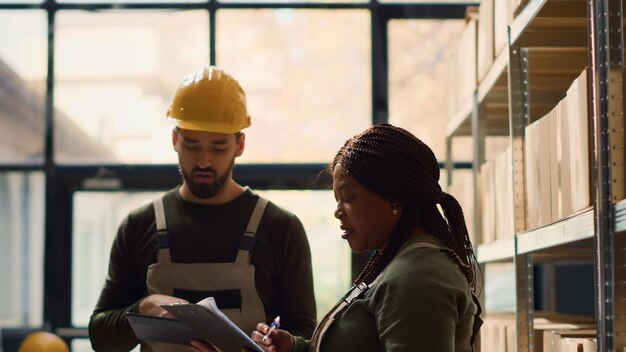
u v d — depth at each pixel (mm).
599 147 1715
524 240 2324
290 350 1791
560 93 2598
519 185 2414
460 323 1521
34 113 4285
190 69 4270
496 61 2635
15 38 4285
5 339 4250
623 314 1688
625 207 1620
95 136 4289
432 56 4234
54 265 4250
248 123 2420
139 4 4273
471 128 3441
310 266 2365
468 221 3209
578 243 2262
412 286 1456
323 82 4250
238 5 4250
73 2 4281
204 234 2324
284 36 4254
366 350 1522
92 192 4285
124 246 2371
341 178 1600
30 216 4273
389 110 4230
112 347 2297
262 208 2355
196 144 2285
